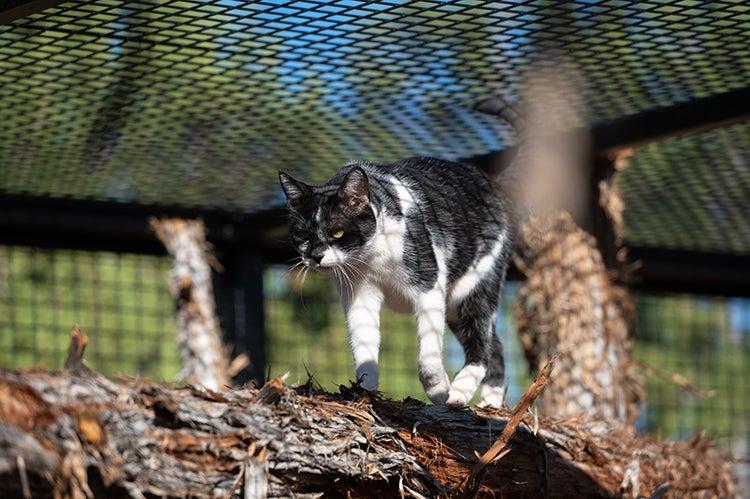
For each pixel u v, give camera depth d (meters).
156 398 4.61
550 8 5.82
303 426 5.07
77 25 5.87
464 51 6.37
